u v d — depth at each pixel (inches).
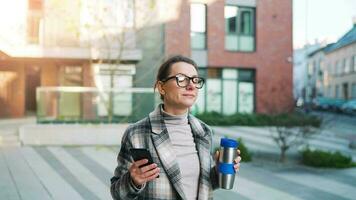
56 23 634.2
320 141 570.9
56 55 629.6
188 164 81.0
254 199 249.8
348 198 255.3
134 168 73.6
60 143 475.5
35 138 472.4
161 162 78.7
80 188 274.2
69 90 501.0
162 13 723.4
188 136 83.2
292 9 824.3
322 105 1341.0
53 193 259.3
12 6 614.9
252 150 451.5
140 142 81.3
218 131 647.1
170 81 82.4
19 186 275.4
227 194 261.4
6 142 472.4
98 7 586.2
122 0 589.9
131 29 623.2
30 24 637.3
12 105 775.7
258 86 816.3
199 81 83.8
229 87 814.5
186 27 756.6
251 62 816.3
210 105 801.6
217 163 83.3
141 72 671.8
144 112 507.5
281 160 388.5
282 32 822.5
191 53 775.7
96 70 648.4
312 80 1724.9
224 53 801.6
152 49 692.7
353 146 506.6
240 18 813.9
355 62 1428.4
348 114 1245.1
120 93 504.4
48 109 500.1
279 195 261.0
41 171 328.8
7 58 671.1
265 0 817.5
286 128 394.9
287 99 756.0
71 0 609.6
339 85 1556.3
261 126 712.4
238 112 789.9
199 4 781.9
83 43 631.2
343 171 350.3
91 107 504.1
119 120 506.0
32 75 937.5
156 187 78.4
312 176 325.1
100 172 329.7
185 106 82.9
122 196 77.4
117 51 617.9
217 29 794.8
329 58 1598.2
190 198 79.8
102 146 476.4
